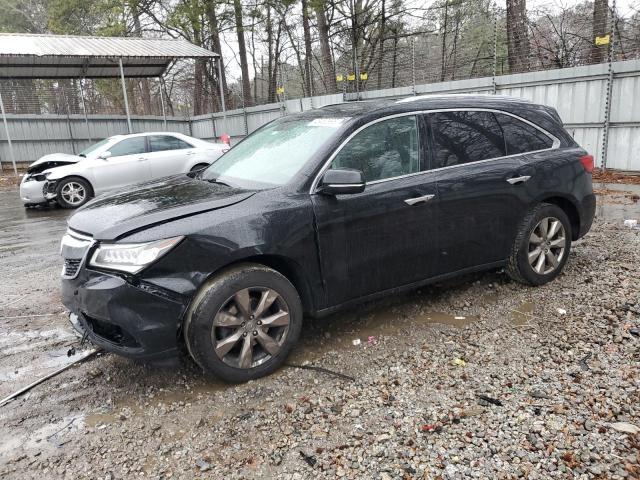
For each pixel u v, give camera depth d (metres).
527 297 4.48
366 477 2.39
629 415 2.74
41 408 3.15
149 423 2.93
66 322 4.51
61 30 29.17
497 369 3.30
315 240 3.46
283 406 3.02
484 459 2.46
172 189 3.80
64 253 3.35
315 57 24.89
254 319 3.29
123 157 11.43
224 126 22.16
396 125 3.91
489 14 19.50
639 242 5.88
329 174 3.37
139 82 34.19
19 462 2.65
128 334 3.02
